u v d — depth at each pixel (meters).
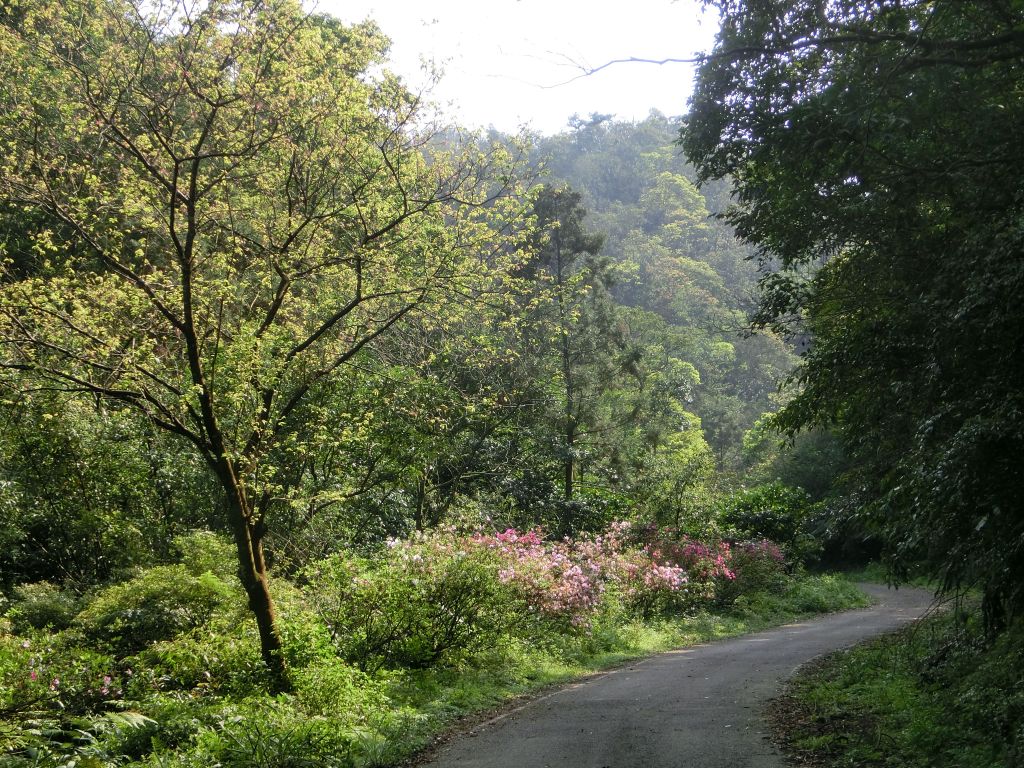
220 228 10.47
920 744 6.94
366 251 10.41
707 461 27.78
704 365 73.81
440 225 11.43
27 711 8.23
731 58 9.52
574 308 26.03
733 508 31.02
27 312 9.12
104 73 9.41
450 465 22.27
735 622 22.09
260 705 8.71
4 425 13.74
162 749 7.46
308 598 12.61
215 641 10.55
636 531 24.12
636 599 19.98
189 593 12.40
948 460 6.92
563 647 15.23
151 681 9.67
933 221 9.51
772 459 48.00
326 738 7.91
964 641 9.52
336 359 10.86
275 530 15.66
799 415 11.23
